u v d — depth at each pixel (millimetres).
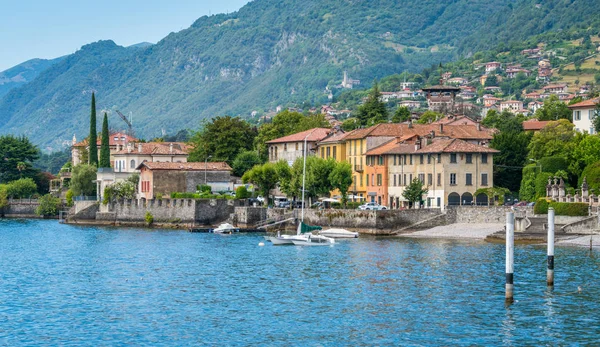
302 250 157000
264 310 100250
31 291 115000
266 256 148500
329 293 110125
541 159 196375
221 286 116750
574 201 169750
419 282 117000
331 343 85312
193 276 126125
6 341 87125
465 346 84000
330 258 143750
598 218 159625
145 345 85250
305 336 88062
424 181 196125
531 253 143875
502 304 101812
